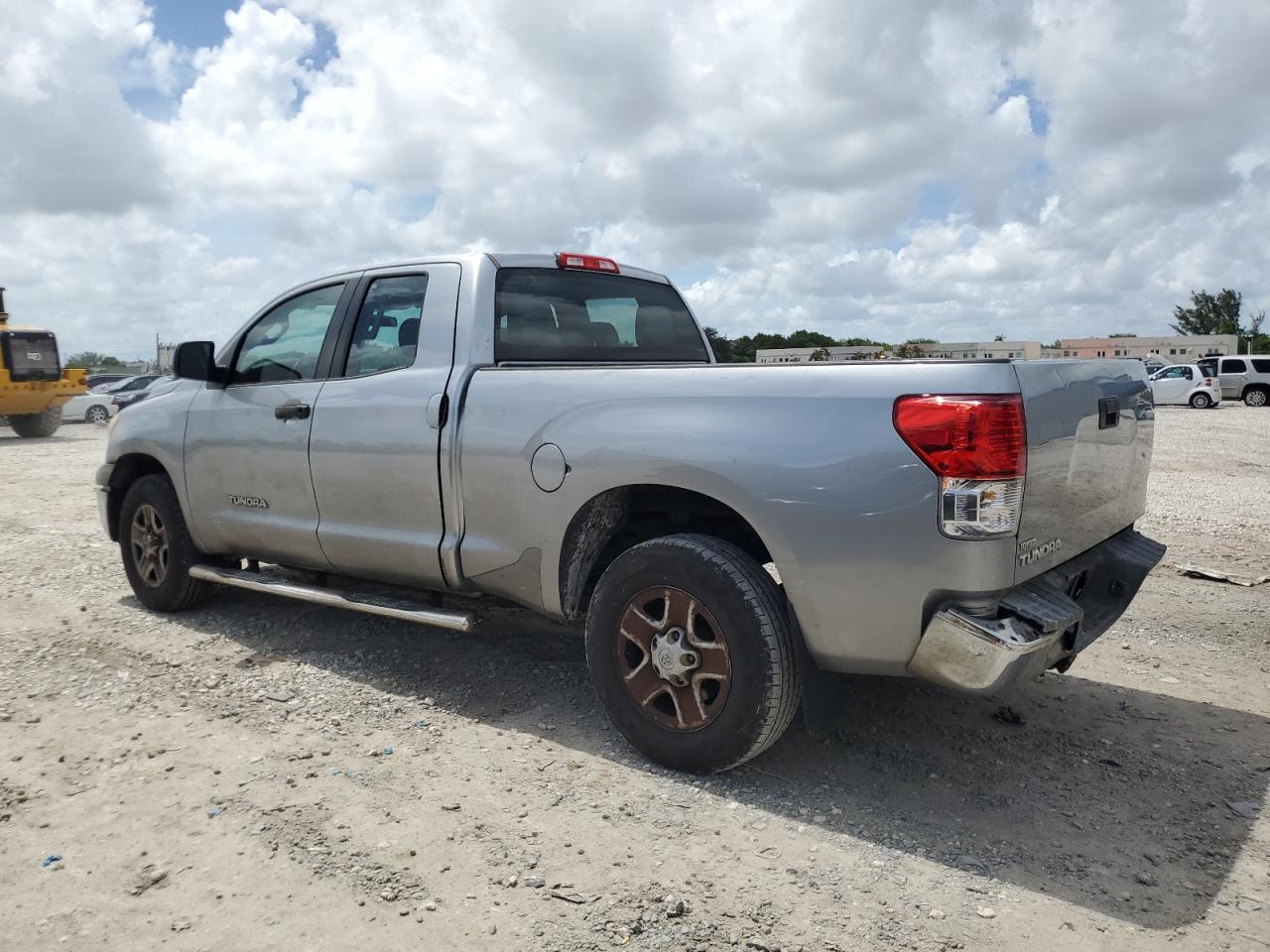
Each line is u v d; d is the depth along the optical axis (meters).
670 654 3.12
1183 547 7.07
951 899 2.47
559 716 3.71
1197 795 3.09
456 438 3.70
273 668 4.27
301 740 3.48
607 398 3.32
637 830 2.82
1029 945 2.28
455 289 3.93
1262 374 32.31
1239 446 16.28
